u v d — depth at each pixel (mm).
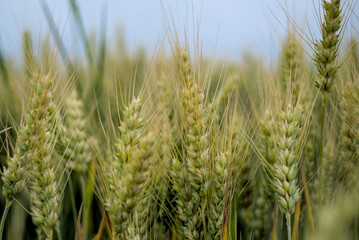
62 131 478
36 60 461
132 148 414
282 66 513
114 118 517
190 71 443
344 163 505
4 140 526
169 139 456
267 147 480
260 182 506
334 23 466
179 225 451
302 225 486
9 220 492
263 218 493
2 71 536
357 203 444
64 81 501
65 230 499
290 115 447
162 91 495
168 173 462
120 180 412
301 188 459
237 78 529
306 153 512
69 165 475
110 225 438
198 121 436
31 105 436
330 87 470
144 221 447
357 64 513
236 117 481
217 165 437
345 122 500
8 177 429
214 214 437
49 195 440
